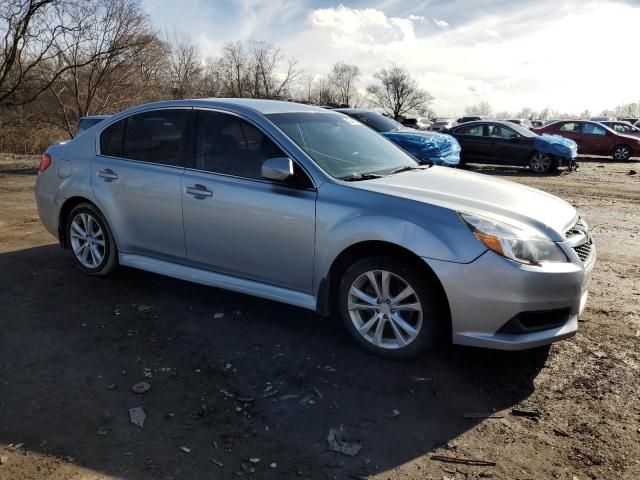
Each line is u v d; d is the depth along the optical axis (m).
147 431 2.69
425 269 3.23
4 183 10.84
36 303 4.28
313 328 3.90
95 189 4.59
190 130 4.18
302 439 2.65
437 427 2.76
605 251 6.12
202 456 2.51
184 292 4.56
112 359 3.41
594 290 4.73
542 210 3.50
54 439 2.62
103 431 2.68
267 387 3.11
